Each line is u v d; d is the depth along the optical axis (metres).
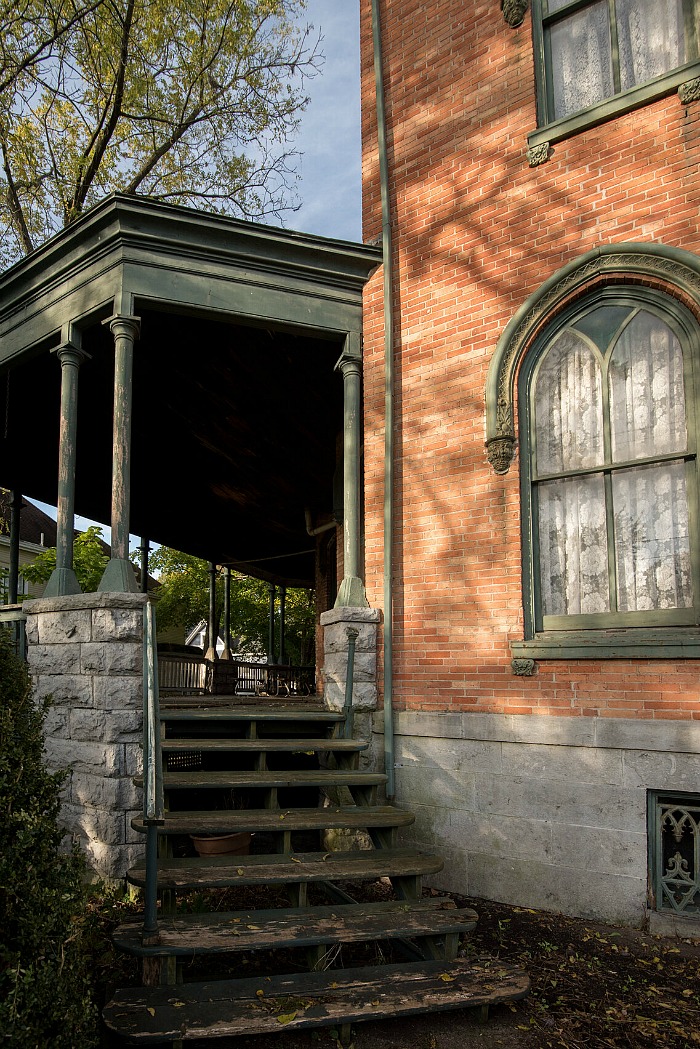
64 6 12.94
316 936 3.51
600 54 5.68
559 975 3.91
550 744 5.09
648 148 5.21
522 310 5.60
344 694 5.99
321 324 6.61
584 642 5.04
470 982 3.45
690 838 4.67
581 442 5.44
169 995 3.18
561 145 5.64
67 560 6.19
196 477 12.02
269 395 9.38
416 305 6.37
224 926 3.58
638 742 4.73
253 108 15.15
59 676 5.66
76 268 6.44
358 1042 3.21
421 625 5.91
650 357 5.20
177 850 5.82
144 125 15.25
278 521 13.82
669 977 3.91
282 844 4.52
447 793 5.54
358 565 6.46
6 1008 2.27
